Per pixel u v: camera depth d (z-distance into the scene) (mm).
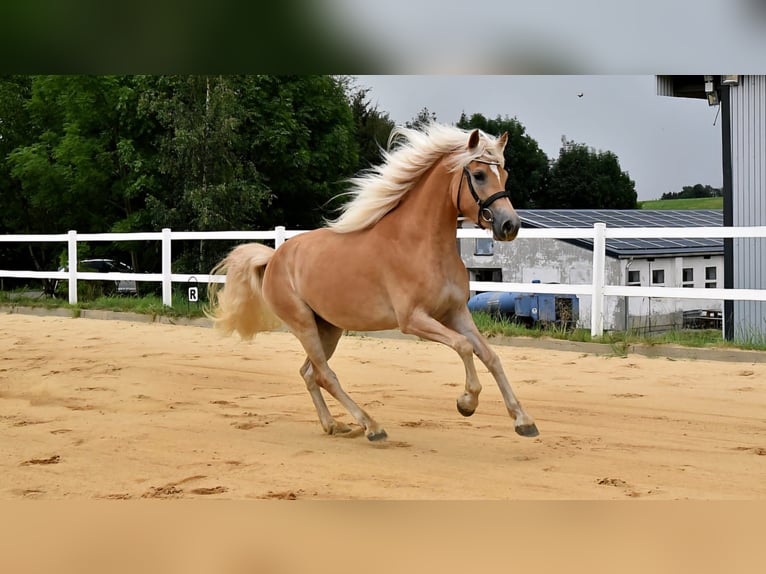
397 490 5633
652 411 8234
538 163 43000
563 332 13031
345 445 7035
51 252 29781
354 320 6992
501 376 6590
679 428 7484
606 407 8477
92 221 28312
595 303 12852
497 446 6910
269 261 7891
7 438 7383
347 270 6945
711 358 11375
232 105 23828
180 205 24719
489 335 13438
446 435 7379
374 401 9070
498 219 6199
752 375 10141
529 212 26000
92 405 8922
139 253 28359
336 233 7242
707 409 8273
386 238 6781
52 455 6738
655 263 23828
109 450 6902
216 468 6297
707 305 24719
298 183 27906
